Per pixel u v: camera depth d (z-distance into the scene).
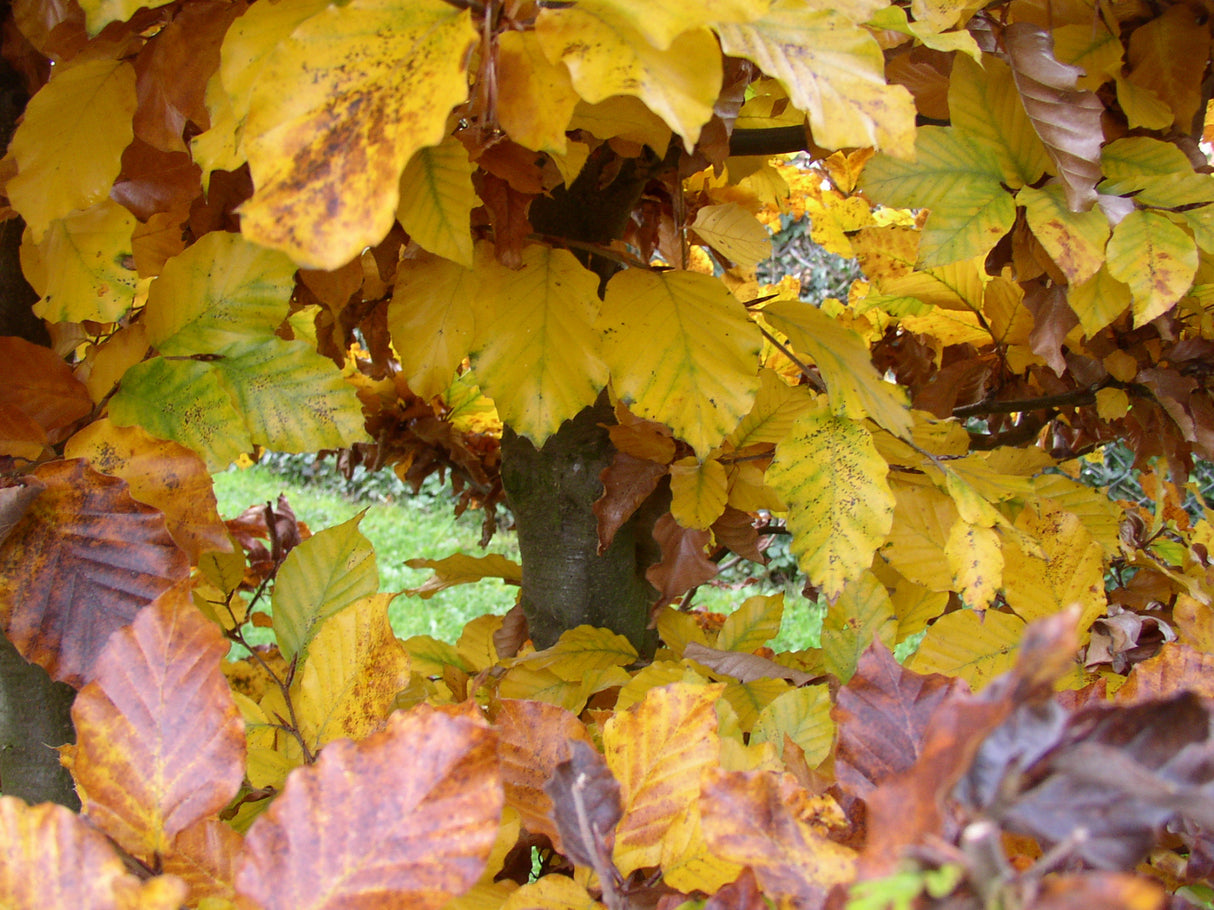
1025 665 0.47
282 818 0.55
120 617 0.65
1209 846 0.60
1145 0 0.88
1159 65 0.89
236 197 0.77
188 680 0.60
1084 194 0.76
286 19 0.64
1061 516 0.81
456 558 1.28
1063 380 1.18
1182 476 1.07
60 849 0.53
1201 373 1.01
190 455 0.69
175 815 0.59
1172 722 0.51
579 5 0.59
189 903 0.58
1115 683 0.77
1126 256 0.77
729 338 0.77
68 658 0.65
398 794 0.55
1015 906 0.45
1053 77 0.76
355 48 0.57
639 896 0.61
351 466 1.54
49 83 0.68
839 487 0.79
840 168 1.37
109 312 0.71
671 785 0.63
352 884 0.54
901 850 0.48
